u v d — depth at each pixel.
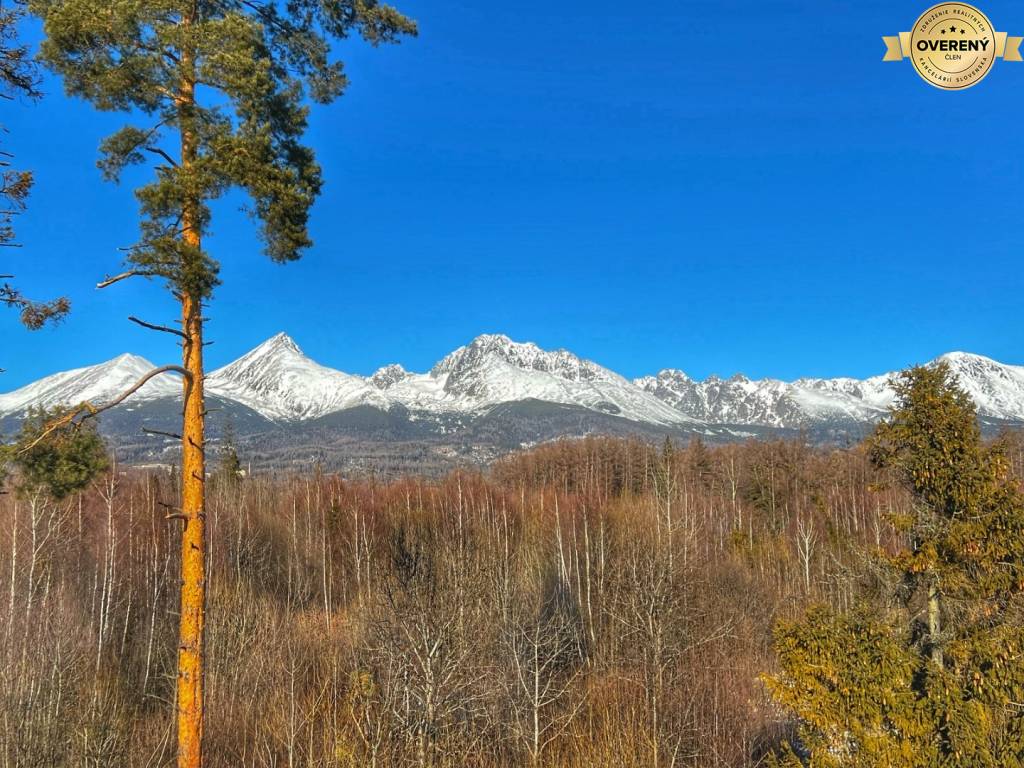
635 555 27.95
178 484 50.56
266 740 17.69
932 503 9.09
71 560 31.27
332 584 40.53
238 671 21.69
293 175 9.29
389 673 15.14
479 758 15.49
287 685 20.97
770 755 9.73
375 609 20.22
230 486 52.78
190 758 8.86
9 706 15.47
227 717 18.97
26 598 23.14
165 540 38.03
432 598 17.17
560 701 19.81
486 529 45.47
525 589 27.30
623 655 23.77
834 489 53.78
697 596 26.33
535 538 44.72
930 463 8.80
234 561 38.81
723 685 20.48
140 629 28.22
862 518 46.44
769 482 61.75
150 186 8.54
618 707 19.42
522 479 84.25
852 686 8.45
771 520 54.41
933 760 8.03
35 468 8.69
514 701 17.34
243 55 8.70
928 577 8.86
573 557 37.59
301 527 50.03
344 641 23.56
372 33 10.95
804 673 8.80
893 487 9.49
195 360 9.43
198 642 9.14
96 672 20.78
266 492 64.62
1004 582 8.23
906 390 9.18
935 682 8.22
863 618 8.88
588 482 76.31
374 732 15.34
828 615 9.19
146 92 8.77
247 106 9.00
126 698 22.28
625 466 82.44
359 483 72.44
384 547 43.97
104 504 35.50
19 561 26.06
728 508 59.47
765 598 32.00
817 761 8.68
